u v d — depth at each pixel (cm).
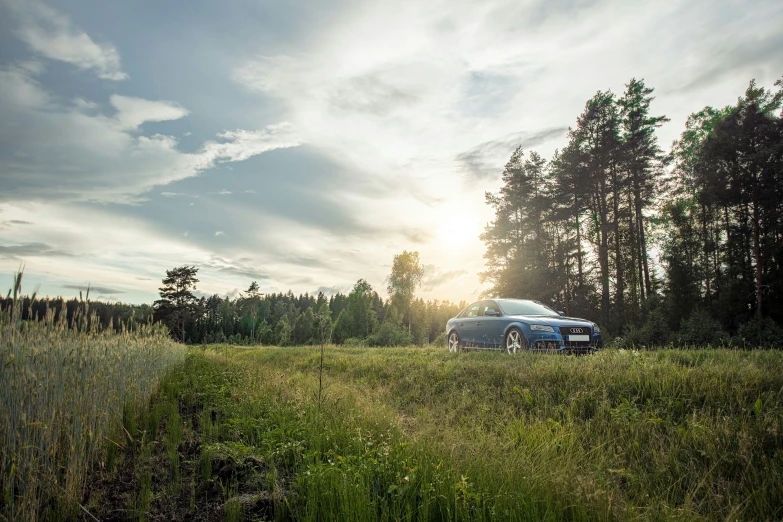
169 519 326
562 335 1027
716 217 3053
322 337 782
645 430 489
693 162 3241
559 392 655
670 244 3297
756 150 2478
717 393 559
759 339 1852
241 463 415
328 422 538
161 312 5138
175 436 502
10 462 326
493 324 1202
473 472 363
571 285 3394
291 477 394
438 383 823
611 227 2986
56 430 392
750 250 2686
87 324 521
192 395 793
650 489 376
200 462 438
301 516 319
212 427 545
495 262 3866
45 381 392
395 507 317
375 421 555
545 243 3631
